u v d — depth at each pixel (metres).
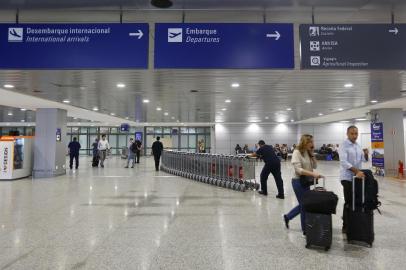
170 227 5.25
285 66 4.59
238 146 28.12
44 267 3.59
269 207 6.88
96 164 18.31
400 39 4.60
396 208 6.85
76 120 24.52
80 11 4.71
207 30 4.60
